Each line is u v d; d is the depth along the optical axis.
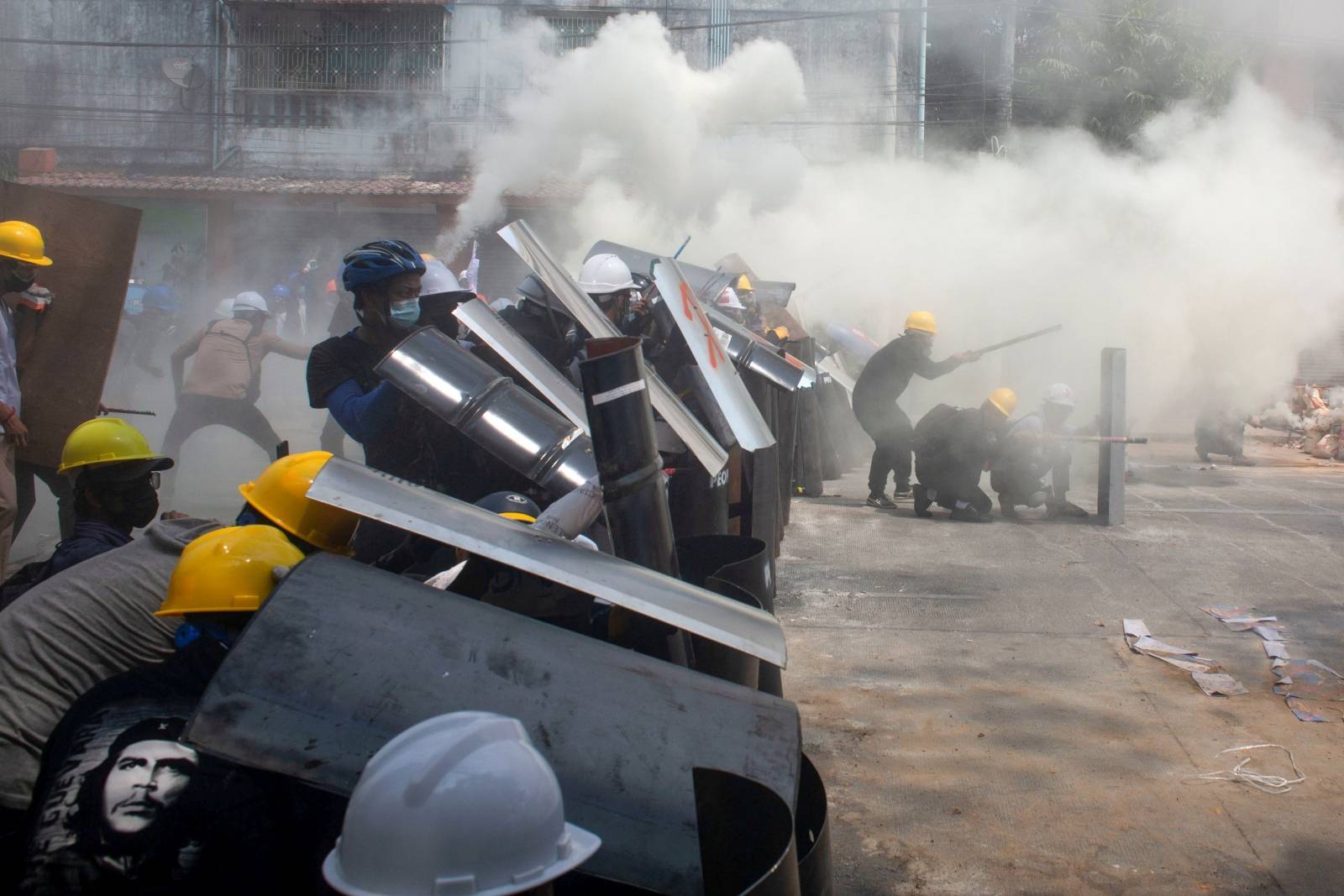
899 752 3.51
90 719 1.63
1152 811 3.12
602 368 2.17
